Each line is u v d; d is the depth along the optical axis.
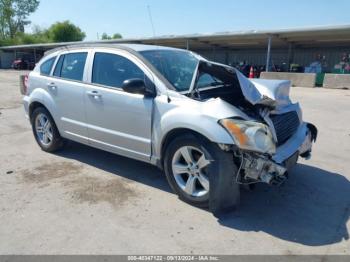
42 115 5.41
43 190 4.03
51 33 59.44
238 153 3.17
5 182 4.27
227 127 3.14
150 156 3.93
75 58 4.86
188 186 3.62
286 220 3.39
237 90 3.91
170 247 2.92
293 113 4.05
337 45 24.59
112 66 4.31
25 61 42.16
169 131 3.59
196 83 3.78
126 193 3.96
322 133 6.90
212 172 3.25
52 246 2.92
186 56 4.63
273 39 22.28
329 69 25.23
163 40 26.12
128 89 3.64
